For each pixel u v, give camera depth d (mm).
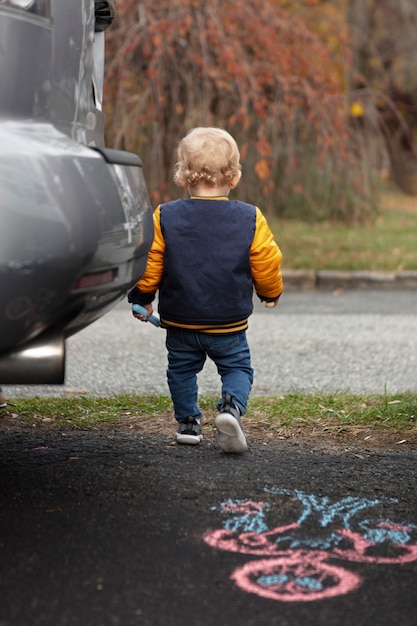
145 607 2328
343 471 3506
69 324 2688
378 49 22547
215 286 3523
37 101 2594
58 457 3635
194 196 3619
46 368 2594
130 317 7941
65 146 2576
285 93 11406
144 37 10516
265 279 3619
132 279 2932
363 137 13172
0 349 2420
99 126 3217
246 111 10883
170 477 3383
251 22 11367
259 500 3143
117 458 3629
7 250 2299
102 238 2547
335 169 13086
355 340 6801
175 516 2975
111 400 4562
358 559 2662
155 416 4293
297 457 3688
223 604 2354
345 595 2424
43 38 2605
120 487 3258
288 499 3160
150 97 11117
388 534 2859
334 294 9977
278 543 2766
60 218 2381
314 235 12930
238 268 3533
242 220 3545
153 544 2738
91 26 2957
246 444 3635
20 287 2332
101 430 4066
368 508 3090
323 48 11945
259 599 2389
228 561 2625
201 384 5148
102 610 2307
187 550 2695
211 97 11391
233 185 3670
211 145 3549
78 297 2570
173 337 3680
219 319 3559
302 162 13023
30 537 2771
